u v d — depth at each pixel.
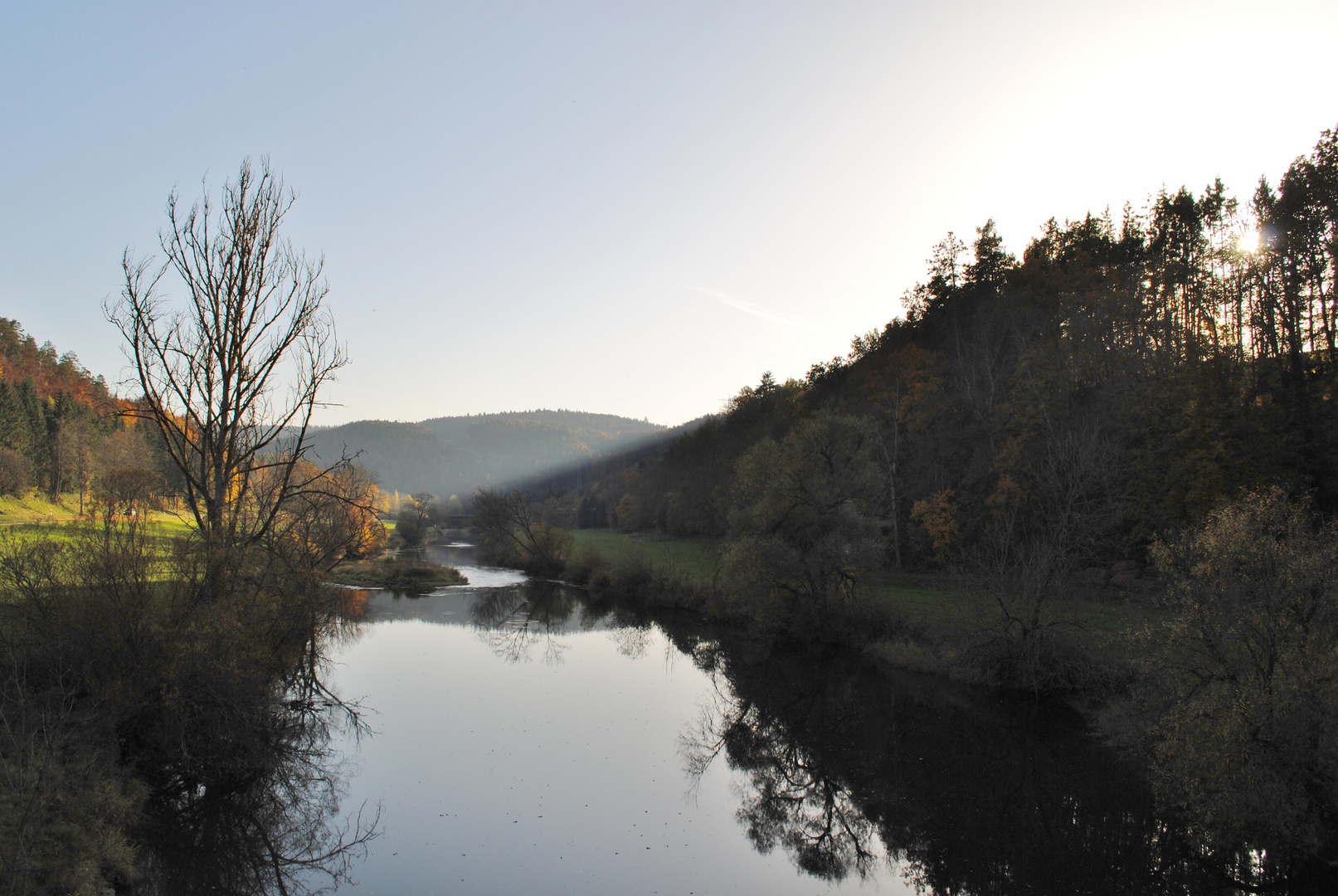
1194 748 13.38
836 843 15.12
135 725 15.16
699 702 24.81
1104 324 42.41
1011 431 43.41
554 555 63.47
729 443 82.81
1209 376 32.94
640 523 101.44
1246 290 37.44
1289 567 12.96
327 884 12.73
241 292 18.53
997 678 24.58
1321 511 28.59
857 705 24.44
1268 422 31.42
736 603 36.78
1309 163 34.66
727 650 32.91
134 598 15.09
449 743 20.05
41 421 81.12
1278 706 12.34
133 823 12.98
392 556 75.31
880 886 13.41
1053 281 50.84
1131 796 16.66
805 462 32.25
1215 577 14.04
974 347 51.03
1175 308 44.06
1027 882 13.48
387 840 14.46
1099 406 39.31
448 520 134.00
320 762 18.28
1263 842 13.02
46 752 11.11
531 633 37.22
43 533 16.06
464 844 14.38
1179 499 31.55
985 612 24.92
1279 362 34.78
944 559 41.88
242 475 19.77
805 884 13.42
